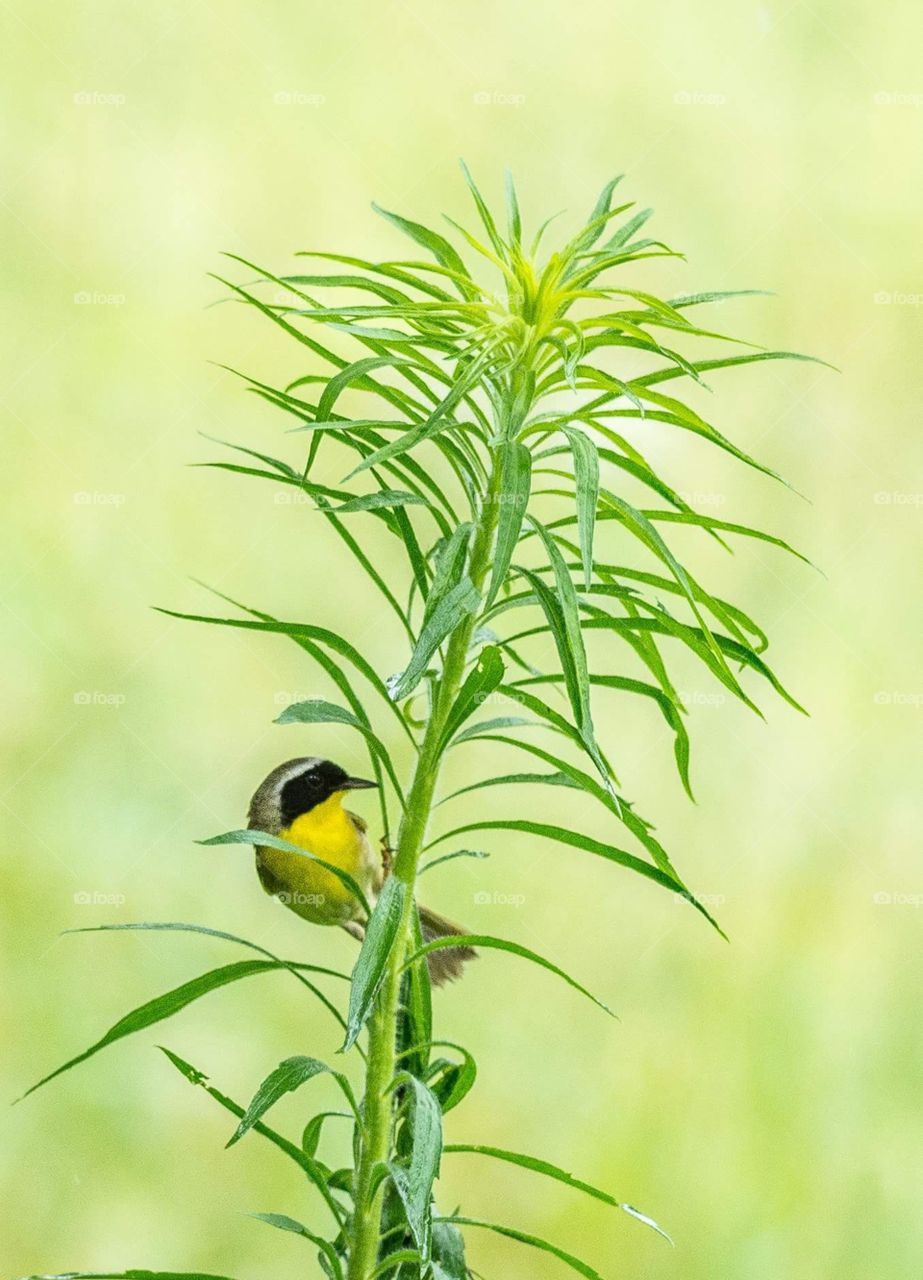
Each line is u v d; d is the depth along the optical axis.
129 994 6.40
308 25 7.20
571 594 2.46
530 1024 6.54
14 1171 6.13
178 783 6.60
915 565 6.98
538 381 2.94
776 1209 6.41
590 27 7.29
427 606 2.46
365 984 2.44
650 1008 6.59
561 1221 6.38
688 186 7.25
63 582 6.70
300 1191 6.31
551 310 2.72
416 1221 2.36
